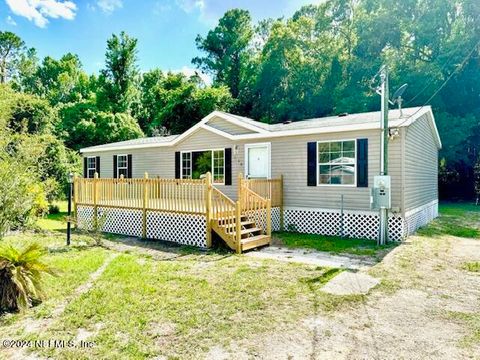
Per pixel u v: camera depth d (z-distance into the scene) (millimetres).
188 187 8398
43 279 5348
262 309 4250
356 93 22188
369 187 8984
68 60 40281
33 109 14375
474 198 21469
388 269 6051
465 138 19609
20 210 6996
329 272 5844
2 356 3199
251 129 11516
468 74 19578
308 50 28375
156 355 3178
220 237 8062
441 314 4102
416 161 10016
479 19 19312
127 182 9797
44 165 13305
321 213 9820
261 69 28688
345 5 26828
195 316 4031
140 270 5949
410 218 9367
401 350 3258
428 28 21125
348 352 3223
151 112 33750
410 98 20109
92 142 25328
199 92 29625
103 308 4258
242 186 8359
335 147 9586
